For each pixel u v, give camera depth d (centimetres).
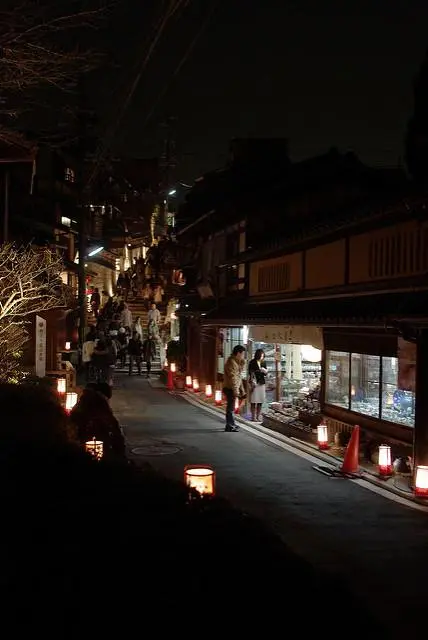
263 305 2141
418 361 1164
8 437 606
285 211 2320
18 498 411
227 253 2614
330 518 999
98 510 391
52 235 3103
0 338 1545
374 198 1407
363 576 759
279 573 329
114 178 6022
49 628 283
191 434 1772
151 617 286
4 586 311
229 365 1833
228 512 409
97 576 312
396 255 1374
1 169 1920
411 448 1270
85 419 873
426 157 1408
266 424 1883
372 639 305
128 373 3625
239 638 279
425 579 752
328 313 1474
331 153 2228
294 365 2156
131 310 5125
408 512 1040
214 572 319
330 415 1611
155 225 5769
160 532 360
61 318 2534
